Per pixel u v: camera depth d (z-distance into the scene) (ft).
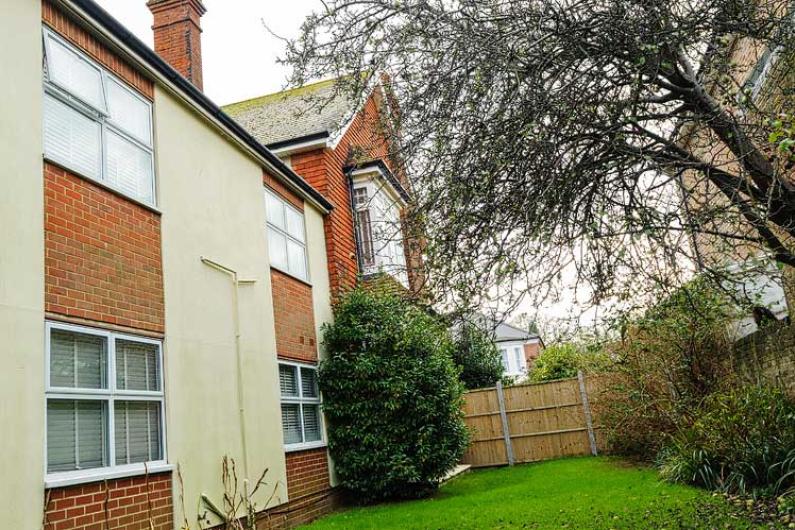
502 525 26.55
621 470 41.19
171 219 27.14
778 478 26.99
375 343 39.29
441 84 19.16
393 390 38.24
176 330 26.16
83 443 20.84
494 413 56.80
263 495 30.35
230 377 29.53
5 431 17.61
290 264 38.99
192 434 25.99
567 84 18.04
